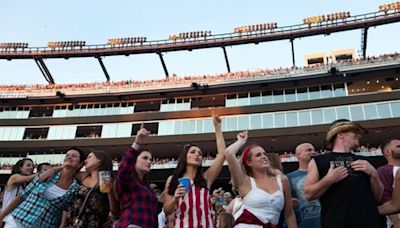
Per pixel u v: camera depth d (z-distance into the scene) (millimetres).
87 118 36562
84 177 4941
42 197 4574
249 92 35344
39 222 4469
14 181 5375
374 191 3498
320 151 31359
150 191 4531
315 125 29672
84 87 40500
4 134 36594
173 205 4277
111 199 4434
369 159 3711
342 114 29844
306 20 41500
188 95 36875
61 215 4773
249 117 32500
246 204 3947
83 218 4391
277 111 32031
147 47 45094
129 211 4148
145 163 4730
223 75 37906
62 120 36781
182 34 45000
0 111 39219
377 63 31797
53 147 35000
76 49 46625
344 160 3549
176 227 4371
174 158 35625
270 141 31484
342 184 3393
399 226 4180
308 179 3607
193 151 4918
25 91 39844
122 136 34969
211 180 4980
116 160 36000
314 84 33406
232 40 42781
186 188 4566
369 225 3203
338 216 3279
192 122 34000
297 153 5586
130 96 37656
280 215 4082
